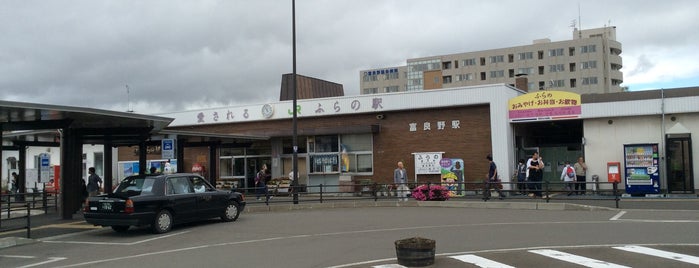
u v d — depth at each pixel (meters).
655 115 23.11
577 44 107.38
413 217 16.80
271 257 10.29
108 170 21.66
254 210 20.02
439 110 26.69
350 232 13.63
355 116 28.50
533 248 10.61
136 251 11.55
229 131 31.75
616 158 23.67
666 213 16.05
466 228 13.91
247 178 31.19
